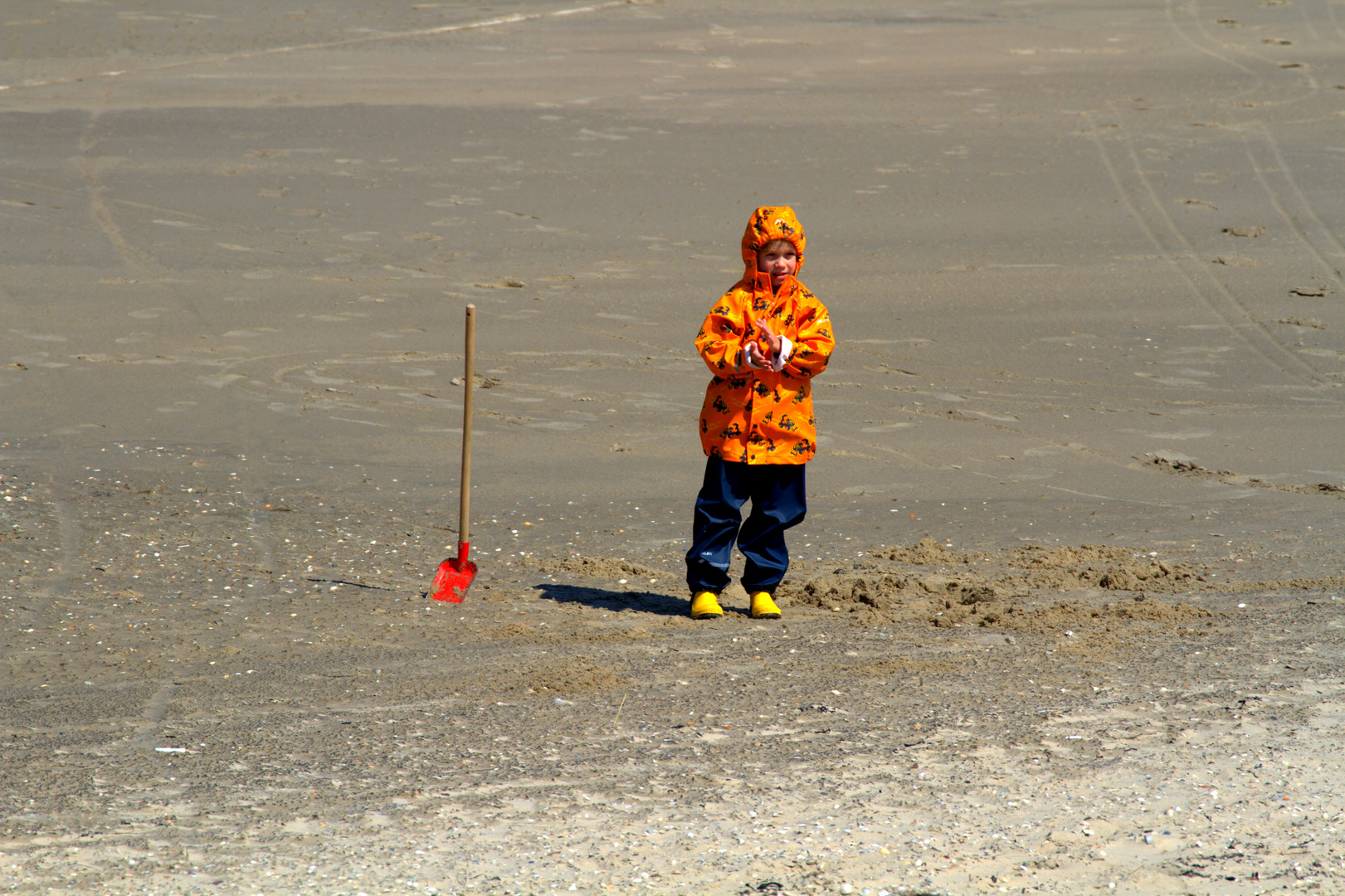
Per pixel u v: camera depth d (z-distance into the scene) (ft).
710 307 187.42
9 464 118.93
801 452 82.38
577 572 94.38
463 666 70.90
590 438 136.15
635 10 422.82
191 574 89.97
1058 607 83.56
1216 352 172.65
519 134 276.21
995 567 95.91
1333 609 82.17
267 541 99.45
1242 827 49.88
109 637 76.02
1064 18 418.51
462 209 229.04
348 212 225.97
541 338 172.45
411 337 171.73
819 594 87.76
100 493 110.93
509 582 91.04
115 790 53.11
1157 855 47.65
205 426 135.54
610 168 255.09
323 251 206.39
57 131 268.62
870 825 49.96
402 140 269.23
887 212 233.14
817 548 101.86
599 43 374.43
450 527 106.11
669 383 157.07
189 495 111.55
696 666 71.31
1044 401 153.48
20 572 88.74
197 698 65.46
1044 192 245.24
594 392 153.07
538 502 114.52
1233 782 54.03
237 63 338.34
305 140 267.18
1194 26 404.98
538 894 44.32
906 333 178.60
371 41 368.48
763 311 81.61
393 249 208.85
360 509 109.81
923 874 46.06
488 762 56.54
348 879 45.14
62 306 177.58
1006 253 212.64
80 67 328.70
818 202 238.07
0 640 75.15
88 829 49.19
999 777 54.60
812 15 420.36
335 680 68.33
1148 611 81.35
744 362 79.82
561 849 47.70
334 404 145.28
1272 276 201.98
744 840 48.60
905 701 64.85
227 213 222.89
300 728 60.75
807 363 81.10
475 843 48.19
